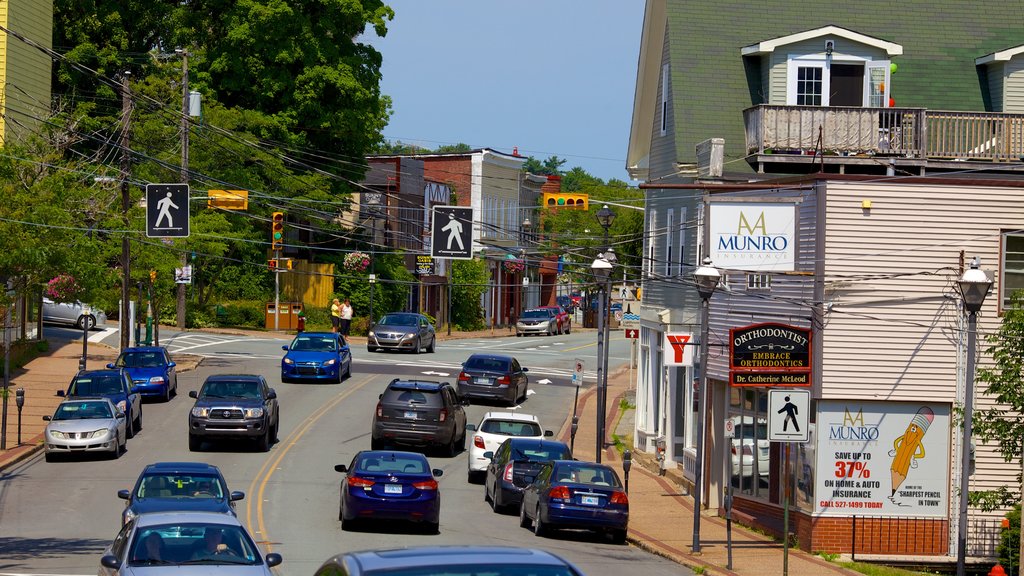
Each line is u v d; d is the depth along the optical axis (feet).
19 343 199.62
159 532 64.08
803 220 108.68
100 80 275.39
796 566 95.76
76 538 95.91
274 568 82.84
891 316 106.01
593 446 170.81
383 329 246.88
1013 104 143.64
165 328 274.16
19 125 189.67
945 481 105.81
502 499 117.91
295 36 280.72
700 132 142.92
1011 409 102.53
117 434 137.28
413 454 106.52
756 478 119.85
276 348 242.99
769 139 133.18
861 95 144.25
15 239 134.21
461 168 386.32
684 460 142.51
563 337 334.44
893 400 105.81
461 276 361.71
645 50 168.76
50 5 216.54
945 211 106.22
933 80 146.00
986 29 150.61
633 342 215.72
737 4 151.12
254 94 284.82
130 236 202.18
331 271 307.58
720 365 126.41
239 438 142.51
